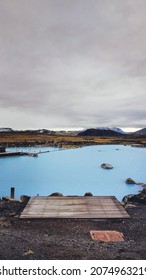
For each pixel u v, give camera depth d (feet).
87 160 211.00
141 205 52.70
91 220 42.16
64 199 53.72
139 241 34.50
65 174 148.05
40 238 34.94
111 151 290.35
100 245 33.04
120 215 43.83
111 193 100.83
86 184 120.88
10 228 38.37
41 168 169.99
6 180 133.39
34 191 108.58
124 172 152.35
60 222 41.06
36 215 43.45
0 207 49.06
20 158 211.00
